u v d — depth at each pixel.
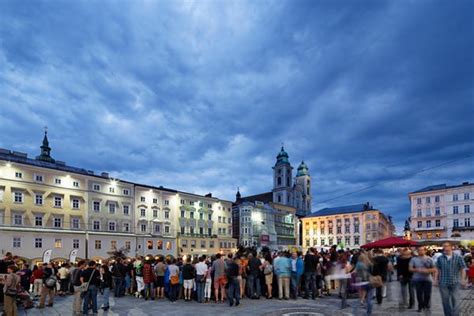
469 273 18.56
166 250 66.25
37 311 14.80
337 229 105.12
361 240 100.06
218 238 77.94
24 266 18.48
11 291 11.98
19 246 46.50
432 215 75.94
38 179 51.38
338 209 110.56
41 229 49.12
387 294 15.82
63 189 53.84
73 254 30.95
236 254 18.92
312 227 110.31
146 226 64.69
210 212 78.56
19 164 49.38
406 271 13.49
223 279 16.33
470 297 15.27
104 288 14.38
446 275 10.14
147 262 18.23
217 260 16.66
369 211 100.12
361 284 12.30
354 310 13.26
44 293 15.73
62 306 16.14
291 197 122.19
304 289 17.48
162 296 18.52
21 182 49.34
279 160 125.62
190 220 73.38
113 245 57.44
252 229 91.75
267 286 16.94
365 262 12.53
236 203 113.75
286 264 16.47
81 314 13.59
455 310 10.11
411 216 79.44
